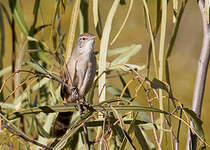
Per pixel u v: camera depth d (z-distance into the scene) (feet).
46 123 28.86
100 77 25.18
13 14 31.68
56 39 31.83
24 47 30.37
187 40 74.49
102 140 20.79
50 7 29.40
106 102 22.27
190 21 75.61
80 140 29.01
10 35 69.56
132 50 31.14
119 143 25.96
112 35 62.13
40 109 23.50
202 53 24.79
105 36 25.22
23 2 77.36
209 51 24.64
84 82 30.48
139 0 76.74
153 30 26.22
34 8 30.53
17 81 28.71
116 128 23.40
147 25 26.32
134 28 77.15
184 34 75.20
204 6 24.72
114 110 20.74
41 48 32.14
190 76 65.82
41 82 30.07
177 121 26.96
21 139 23.72
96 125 23.76
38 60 31.99
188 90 60.85
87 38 30.09
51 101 31.12
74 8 25.41
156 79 21.76
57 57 29.14
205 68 24.72
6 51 67.15
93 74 30.66
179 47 73.67
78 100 24.63
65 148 24.06
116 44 74.23
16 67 29.22
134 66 26.99
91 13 52.65
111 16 25.32
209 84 63.05
